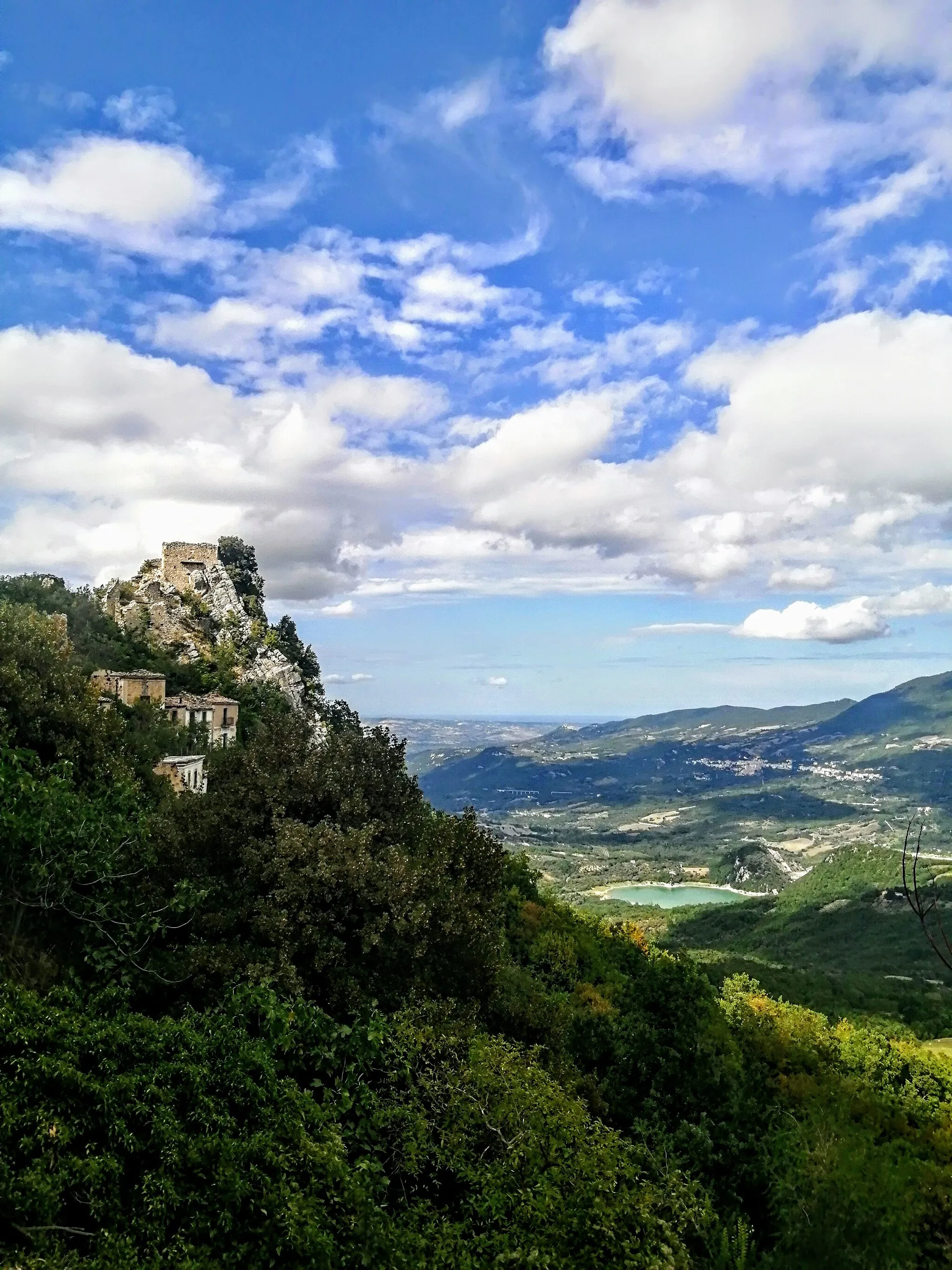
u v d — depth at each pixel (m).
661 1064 30.45
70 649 54.06
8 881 21.64
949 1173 30.20
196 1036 18.44
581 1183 18.17
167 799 33.88
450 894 27.75
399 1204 19.12
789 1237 22.08
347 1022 23.17
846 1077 54.84
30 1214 14.26
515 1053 22.27
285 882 24.12
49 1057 16.03
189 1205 15.34
